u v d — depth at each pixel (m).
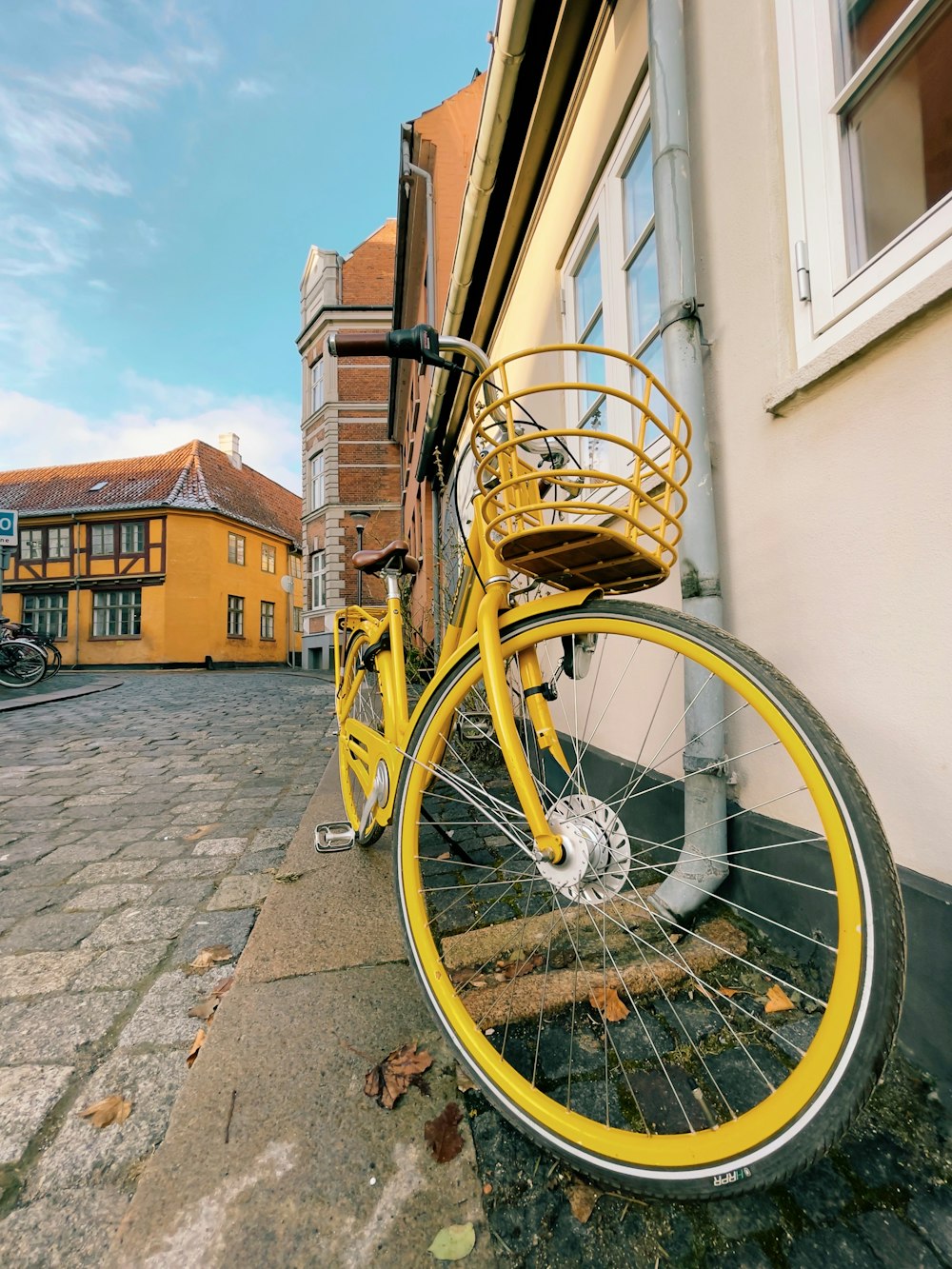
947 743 1.09
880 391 1.22
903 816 1.18
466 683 1.24
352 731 2.21
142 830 2.82
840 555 1.33
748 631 1.64
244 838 2.70
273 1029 1.26
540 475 0.94
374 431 19.56
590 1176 0.87
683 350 1.71
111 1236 0.86
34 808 3.20
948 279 1.03
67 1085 1.17
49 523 25.08
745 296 1.64
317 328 20.42
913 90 1.24
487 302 4.93
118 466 28.81
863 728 1.28
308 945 1.60
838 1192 0.90
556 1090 1.11
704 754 1.60
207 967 1.61
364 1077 1.13
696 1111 1.05
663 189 1.77
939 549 1.10
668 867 1.96
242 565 26.66
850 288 1.32
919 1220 0.85
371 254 20.64
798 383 1.40
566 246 3.27
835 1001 0.77
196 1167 0.93
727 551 1.72
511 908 1.83
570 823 1.09
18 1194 0.94
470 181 3.82
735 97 1.68
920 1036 1.10
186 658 23.92
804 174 1.44
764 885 1.53
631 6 2.38
